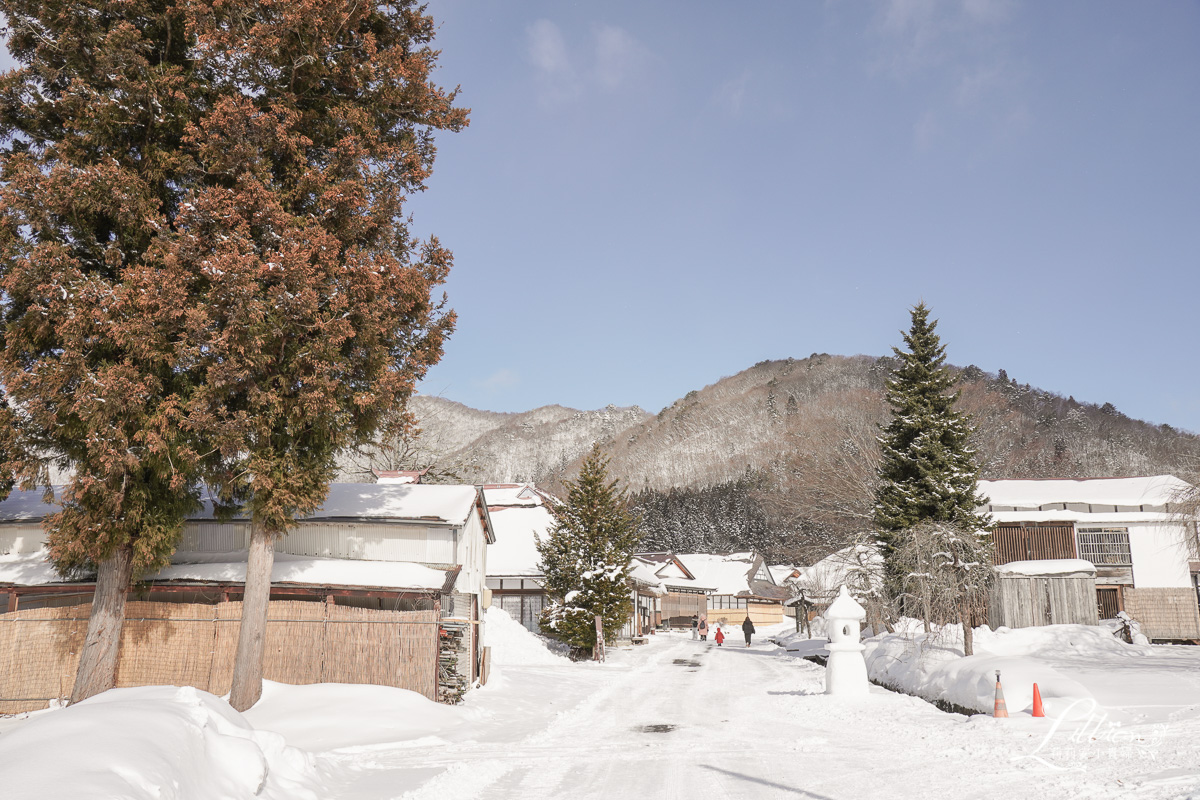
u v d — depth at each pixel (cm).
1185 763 898
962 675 1639
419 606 2166
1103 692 1568
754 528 11294
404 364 1812
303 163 1703
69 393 1536
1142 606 3734
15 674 1883
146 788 630
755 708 1797
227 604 1898
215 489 2056
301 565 2089
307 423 1680
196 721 827
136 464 1559
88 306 1520
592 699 2034
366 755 1259
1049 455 9144
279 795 864
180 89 1642
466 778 1038
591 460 3716
